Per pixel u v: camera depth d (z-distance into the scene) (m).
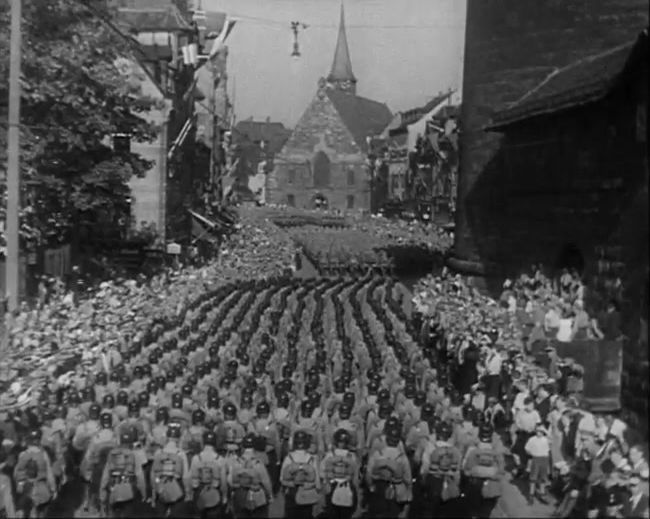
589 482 15.14
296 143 78.31
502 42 34.66
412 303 36.34
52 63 32.34
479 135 35.75
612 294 23.08
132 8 49.66
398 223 65.19
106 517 16.09
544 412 18.64
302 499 15.49
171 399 18.30
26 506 16.11
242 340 25.20
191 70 55.31
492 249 34.56
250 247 56.47
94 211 38.72
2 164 31.72
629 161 22.62
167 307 31.38
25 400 18.88
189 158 54.84
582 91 25.55
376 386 18.80
